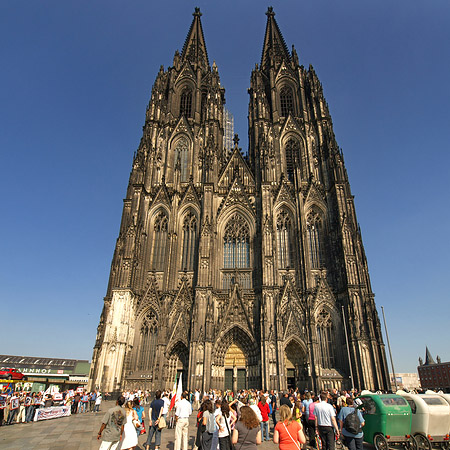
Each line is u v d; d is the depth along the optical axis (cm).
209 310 7269
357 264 7494
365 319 7012
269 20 13375
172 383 7194
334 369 7006
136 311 7794
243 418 1470
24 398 4231
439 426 2609
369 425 2738
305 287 7681
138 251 8225
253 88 10825
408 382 16300
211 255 7869
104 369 7000
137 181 8888
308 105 10462
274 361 6756
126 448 1920
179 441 2303
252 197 8981
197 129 10125
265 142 9031
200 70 11394
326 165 9194
